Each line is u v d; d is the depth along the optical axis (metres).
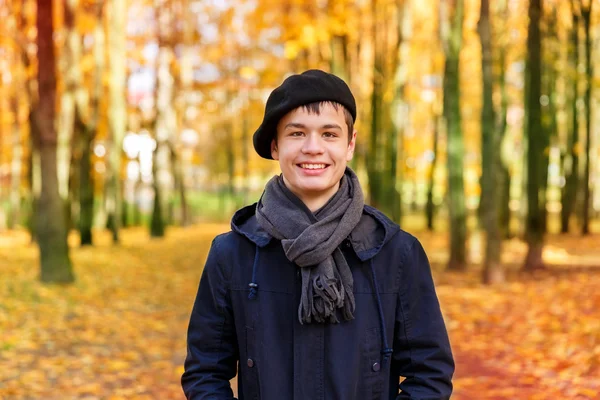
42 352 5.71
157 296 9.22
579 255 13.94
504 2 14.91
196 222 32.94
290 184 1.56
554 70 13.28
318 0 12.77
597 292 8.05
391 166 16.92
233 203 30.73
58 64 15.59
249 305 1.54
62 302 8.09
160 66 20.53
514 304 8.00
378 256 1.55
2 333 6.21
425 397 1.50
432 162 22.56
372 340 1.50
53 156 9.58
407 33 15.80
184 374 1.62
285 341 1.51
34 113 9.38
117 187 18.03
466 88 19.59
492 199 9.93
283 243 1.47
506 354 5.71
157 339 6.54
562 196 19.39
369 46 18.92
